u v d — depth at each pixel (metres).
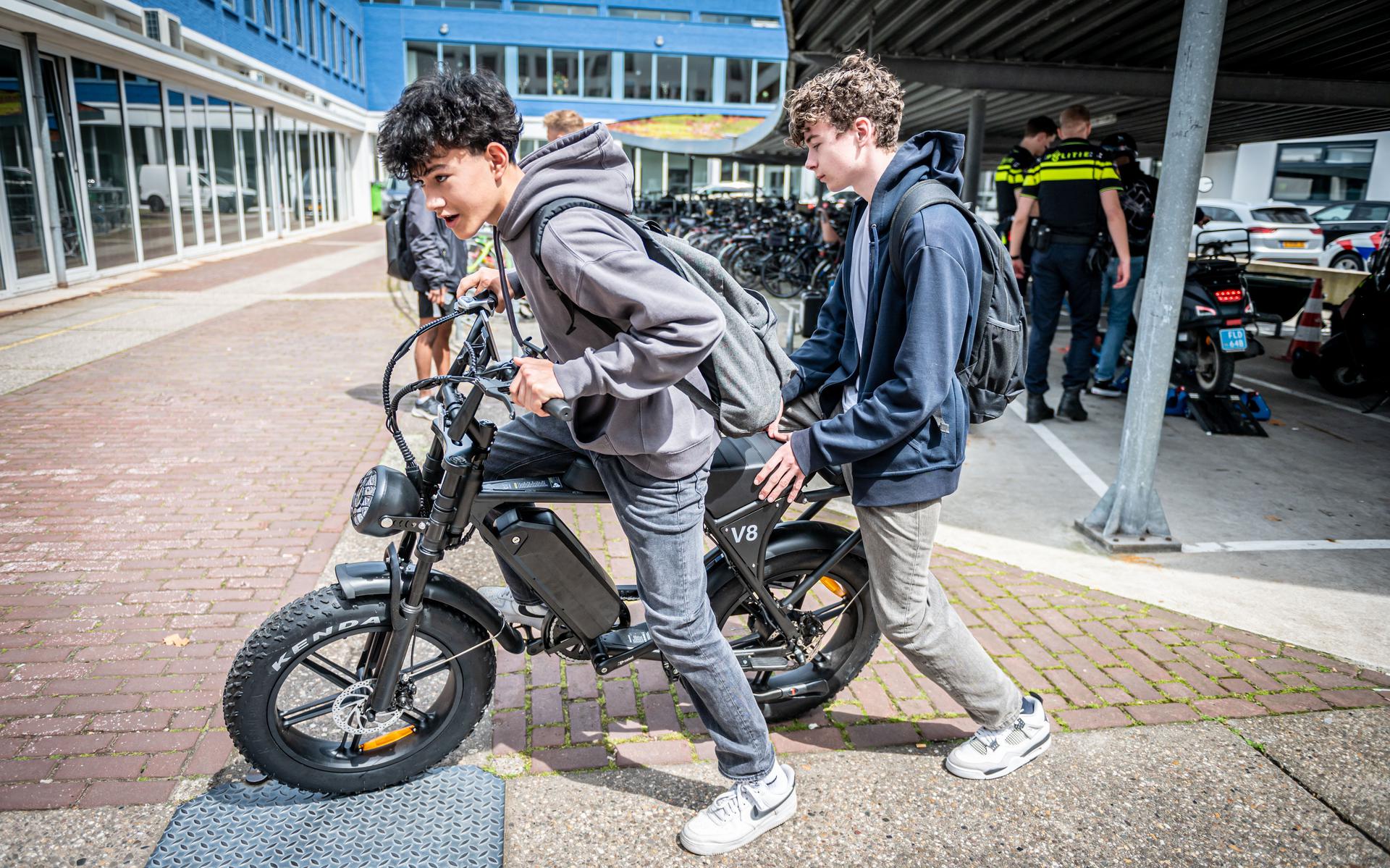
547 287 1.81
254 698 2.15
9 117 10.79
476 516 2.17
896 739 2.67
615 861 2.17
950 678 2.38
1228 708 2.82
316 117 24.45
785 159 21.88
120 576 3.56
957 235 2.00
